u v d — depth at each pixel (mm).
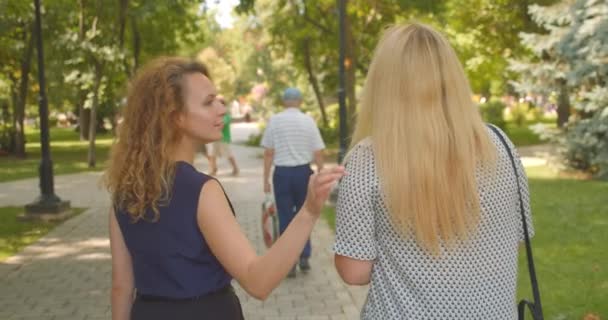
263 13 26922
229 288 2094
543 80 14562
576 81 12953
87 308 5781
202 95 2078
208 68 2168
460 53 23484
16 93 26969
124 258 2154
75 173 18562
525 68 14625
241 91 73000
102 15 20125
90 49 18906
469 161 1830
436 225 1814
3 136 26453
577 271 6375
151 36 24984
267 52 48781
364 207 1875
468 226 1835
